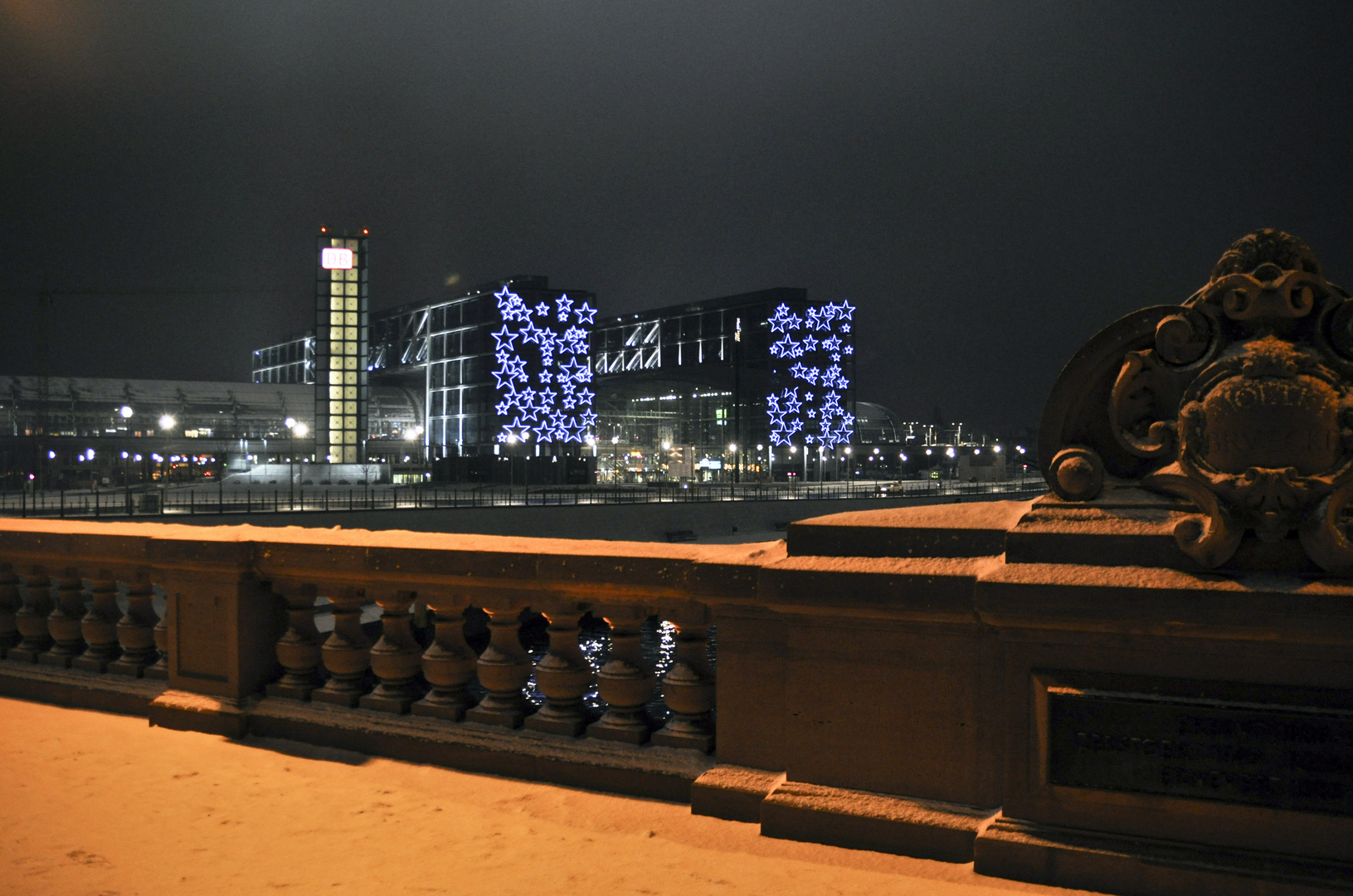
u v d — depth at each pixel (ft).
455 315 407.03
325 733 19.93
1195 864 12.42
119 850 14.65
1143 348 13.76
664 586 16.69
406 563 19.24
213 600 21.54
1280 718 12.14
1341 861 11.84
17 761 19.06
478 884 13.39
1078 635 13.23
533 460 363.56
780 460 466.70
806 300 468.75
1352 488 11.83
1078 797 13.17
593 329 388.98
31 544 25.18
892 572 14.29
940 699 14.26
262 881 13.55
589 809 16.28
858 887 13.12
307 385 524.52
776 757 15.69
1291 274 12.45
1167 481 12.89
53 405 444.96
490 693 19.01
